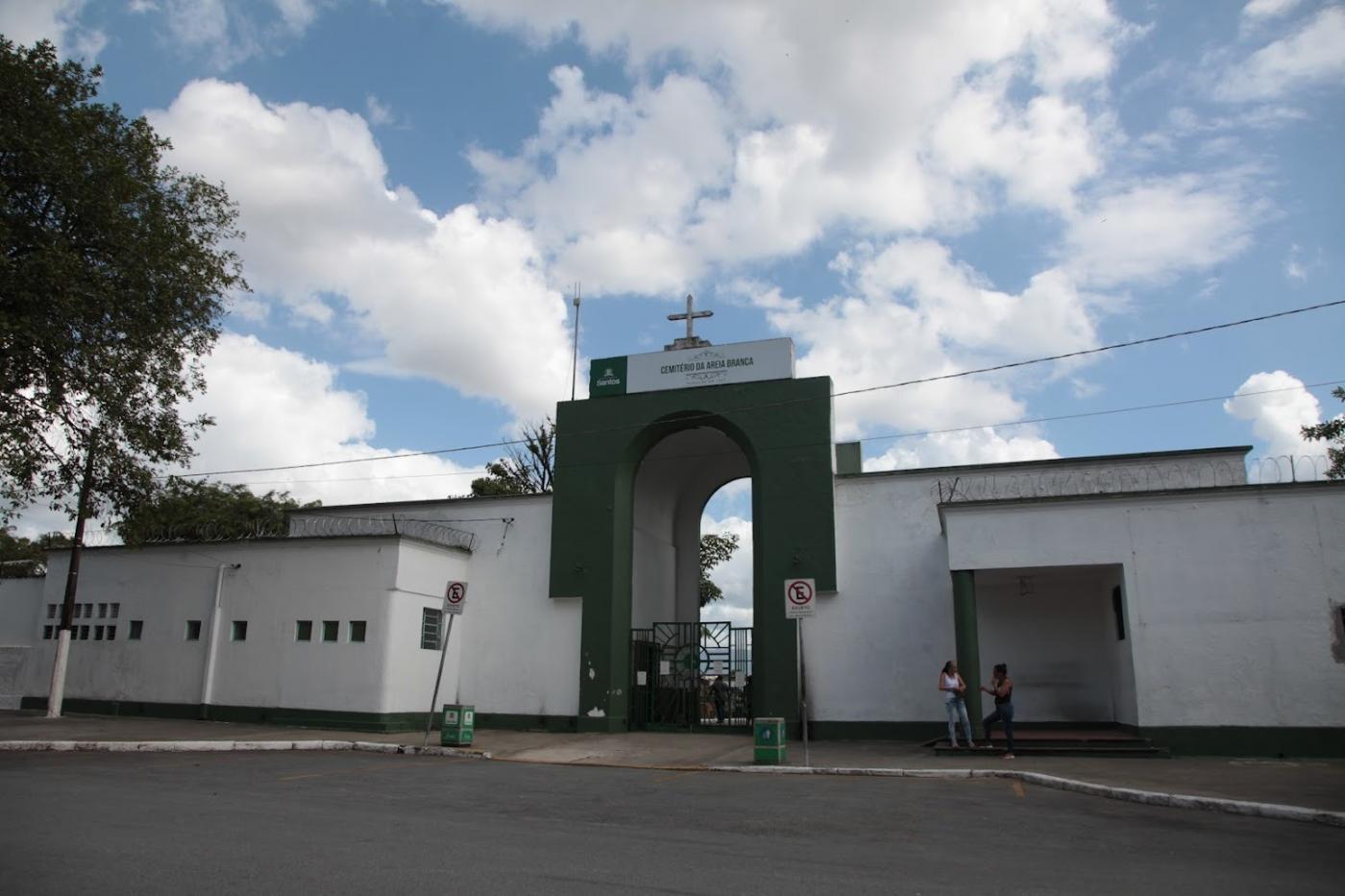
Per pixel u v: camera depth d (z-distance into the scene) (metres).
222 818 9.70
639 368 25.00
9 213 16.33
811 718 21.58
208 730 21.50
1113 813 10.84
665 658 25.05
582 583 24.08
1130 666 17.72
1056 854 8.46
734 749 19.20
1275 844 8.98
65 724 22.02
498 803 11.41
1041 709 20.61
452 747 18.59
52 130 17.05
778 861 8.00
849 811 11.03
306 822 9.60
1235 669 16.75
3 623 29.89
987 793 12.61
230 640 24.36
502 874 7.32
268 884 6.82
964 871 7.67
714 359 24.33
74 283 17.09
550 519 25.23
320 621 23.31
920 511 22.25
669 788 13.08
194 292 20.02
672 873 7.48
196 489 23.06
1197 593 17.19
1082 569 18.80
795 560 22.41
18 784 12.16
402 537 23.06
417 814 10.35
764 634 22.27
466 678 24.77
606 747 19.62
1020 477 22.23
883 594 21.95
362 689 22.34
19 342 16.86
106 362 18.44
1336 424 24.53
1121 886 7.15
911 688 21.30
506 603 24.97
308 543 23.97
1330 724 16.19
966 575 18.50
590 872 7.46
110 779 12.87
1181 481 21.62
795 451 23.05
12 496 20.22
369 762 16.30
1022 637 21.09
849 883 7.20
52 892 6.48
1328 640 16.45
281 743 18.58
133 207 18.69
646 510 27.52
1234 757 16.34
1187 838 9.27
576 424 25.17
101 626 26.45
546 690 23.97
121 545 26.67
